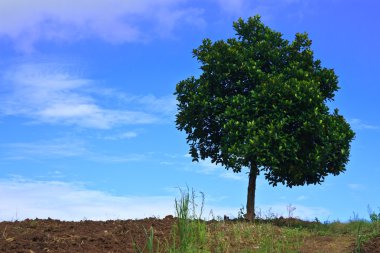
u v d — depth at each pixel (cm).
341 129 1508
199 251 876
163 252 842
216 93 1575
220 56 1572
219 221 1157
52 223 1070
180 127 1603
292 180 1527
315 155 1444
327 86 1619
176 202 908
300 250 968
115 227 1028
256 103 1457
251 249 938
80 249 823
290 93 1457
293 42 1641
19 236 881
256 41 1662
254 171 1568
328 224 1399
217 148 1609
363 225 1284
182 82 1609
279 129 1413
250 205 1560
